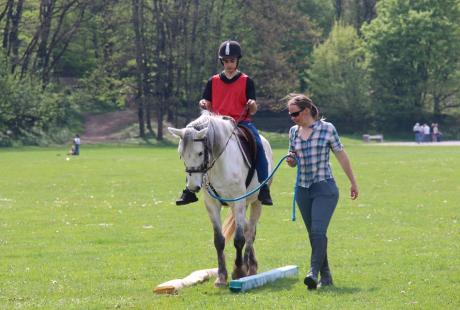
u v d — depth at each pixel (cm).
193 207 2225
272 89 7638
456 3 8825
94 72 7850
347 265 1275
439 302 984
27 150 5994
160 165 4094
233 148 1133
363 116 8950
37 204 2311
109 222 1900
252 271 1209
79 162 4378
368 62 8856
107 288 1111
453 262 1283
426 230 1694
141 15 7544
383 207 2150
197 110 7906
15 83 6856
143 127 7581
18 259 1376
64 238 1633
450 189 2662
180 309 961
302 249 1460
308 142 1074
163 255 1409
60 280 1176
